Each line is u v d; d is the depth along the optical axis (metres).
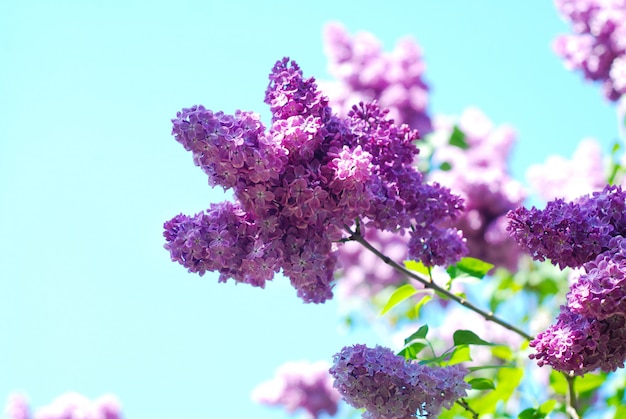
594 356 5.20
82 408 14.31
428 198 6.25
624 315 4.98
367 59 13.31
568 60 11.00
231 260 5.70
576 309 5.03
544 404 6.68
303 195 5.48
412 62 13.20
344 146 5.56
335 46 13.40
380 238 12.98
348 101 13.17
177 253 5.66
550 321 10.48
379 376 5.38
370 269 12.85
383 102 13.02
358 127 6.05
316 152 5.73
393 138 6.16
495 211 10.86
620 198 5.35
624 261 4.98
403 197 6.20
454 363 6.45
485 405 7.44
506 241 10.73
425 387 5.37
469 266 6.92
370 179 5.63
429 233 6.32
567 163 11.22
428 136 12.05
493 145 12.32
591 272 5.01
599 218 5.34
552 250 5.30
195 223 5.70
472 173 10.98
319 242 5.71
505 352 7.91
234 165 5.41
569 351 5.16
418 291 6.84
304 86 5.87
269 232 5.61
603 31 10.67
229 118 5.46
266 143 5.44
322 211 5.62
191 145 5.40
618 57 10.66
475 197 10.86
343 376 5.42
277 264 5.74
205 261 5.68
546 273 10.92
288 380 13.88
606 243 5.21
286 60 5.95
